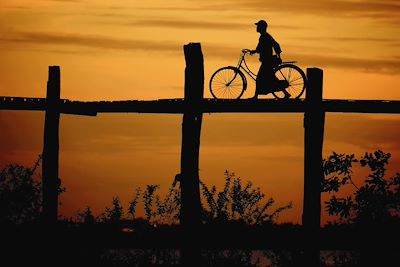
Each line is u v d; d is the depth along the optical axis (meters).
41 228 41.94
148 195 44.59
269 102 45.66
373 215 42.22
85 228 41.88
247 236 41.88
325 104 45.66
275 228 42.22
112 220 43.19
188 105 45.97
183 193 45.56
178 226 44.72
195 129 46.00
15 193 43.84
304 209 45.22
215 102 46.09
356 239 41.34
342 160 44.56
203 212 43.97
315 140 45.28
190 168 45.88
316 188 45.09
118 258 42.16
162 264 42.56
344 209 42.72
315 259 41.62
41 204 46.50
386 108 45.47
